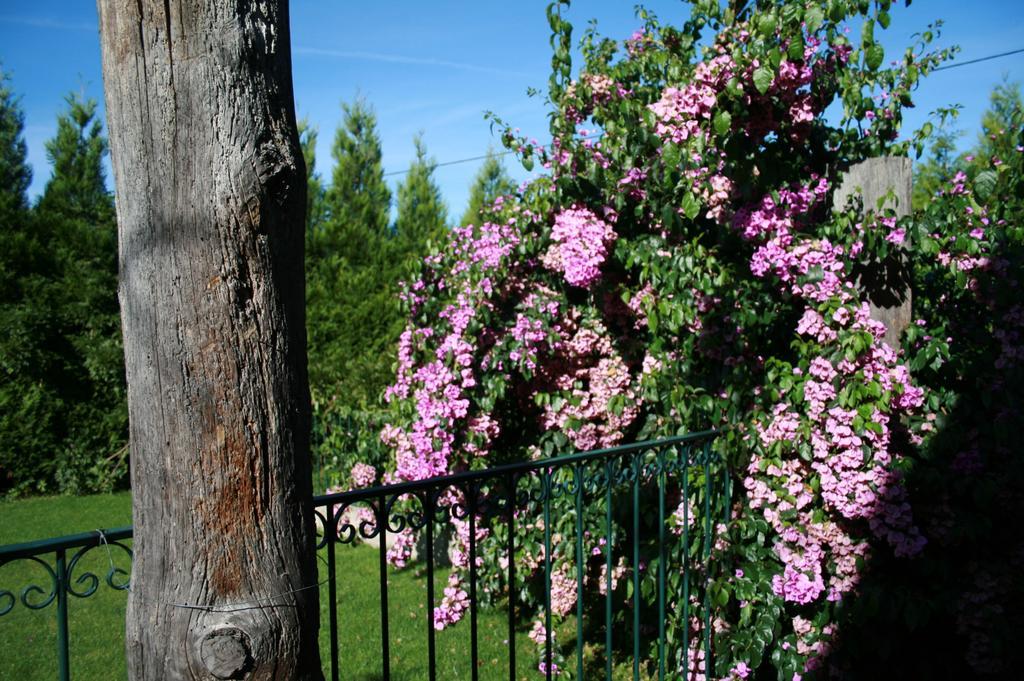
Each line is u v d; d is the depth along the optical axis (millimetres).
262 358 1253
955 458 2590
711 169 2904
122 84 1207
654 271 3070
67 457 8602
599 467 2355
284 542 1281
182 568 1215
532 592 3928
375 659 3639
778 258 2703
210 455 1208
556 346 3568
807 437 2564
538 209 3527
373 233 10414
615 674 3375
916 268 2848
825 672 2586
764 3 2750
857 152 3076
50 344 8789
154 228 1203
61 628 1277
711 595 2717
